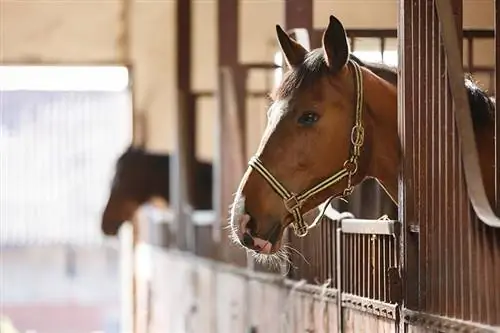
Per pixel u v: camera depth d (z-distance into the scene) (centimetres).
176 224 1546
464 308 494
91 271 3344
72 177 3356
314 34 857
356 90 579
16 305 3066
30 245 3341
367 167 588
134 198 1866
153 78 2314
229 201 1183
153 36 2300
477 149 506
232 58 1319
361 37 752
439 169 523
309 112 571
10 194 3334
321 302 720
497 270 457
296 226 582
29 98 3331
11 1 2267
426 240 538
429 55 537
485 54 989
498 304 457
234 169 1166
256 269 977
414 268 552
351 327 649
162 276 1680
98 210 3366
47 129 3350
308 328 757
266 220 566
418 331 534
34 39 2283
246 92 1182
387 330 580
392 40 902
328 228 705
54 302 3145
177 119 1581
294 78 580
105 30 2294
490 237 466
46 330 2755
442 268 518
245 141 1151
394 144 586
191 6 1585
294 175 571
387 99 586
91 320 2878
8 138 3338
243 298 1036
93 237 3369
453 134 507
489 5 837
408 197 556
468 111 487
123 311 2272
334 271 691
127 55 2306
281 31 596
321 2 931
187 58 1578
